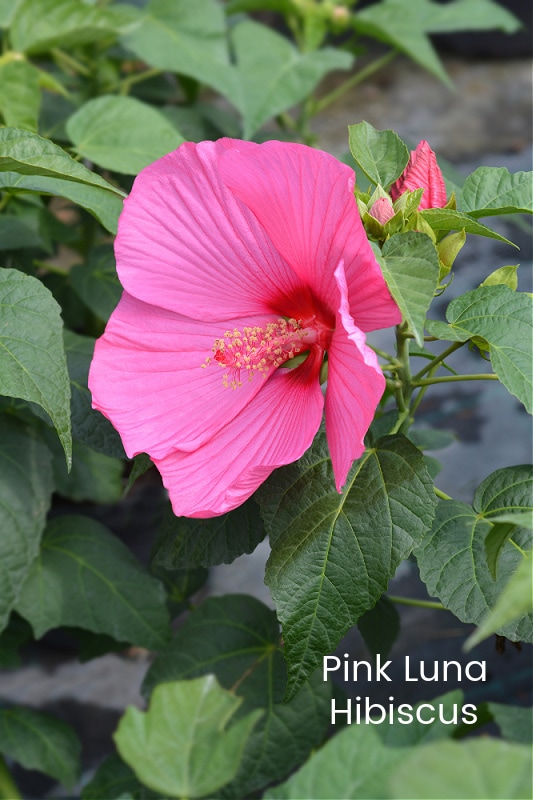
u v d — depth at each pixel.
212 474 1.31
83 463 1.62
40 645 1.70
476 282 2.09
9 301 1.32
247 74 1.69
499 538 1.27
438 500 1.33
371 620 1.48
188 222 1.32
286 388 1.33
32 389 1.30
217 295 1.33
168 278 1.33
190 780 1.18
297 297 1.33
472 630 1.68
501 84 2.88
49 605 1.47
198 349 1.33
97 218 1.39
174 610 1.58
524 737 1.24
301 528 1.31
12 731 1.53
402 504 1.31
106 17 1.58
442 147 2.58
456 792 1.14
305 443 1.29
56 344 1.32
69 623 1.47
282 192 1.28
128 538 1.73
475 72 2.96
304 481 1.32
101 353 1.32
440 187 1.33
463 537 1.32
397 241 1.28
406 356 1.36
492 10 2.11
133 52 1.78
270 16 3.07
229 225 1.32
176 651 1.43
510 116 2.71
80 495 1.61
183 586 1.58
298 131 1.99
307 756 1.40
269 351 1.32
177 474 1.31
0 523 1.40
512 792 1.14
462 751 1.14
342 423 1.27
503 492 1.34
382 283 1.27
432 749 1.15
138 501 1.76
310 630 1.30
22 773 1.63
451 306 1.31
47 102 1.72
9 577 1.40
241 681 1.42
